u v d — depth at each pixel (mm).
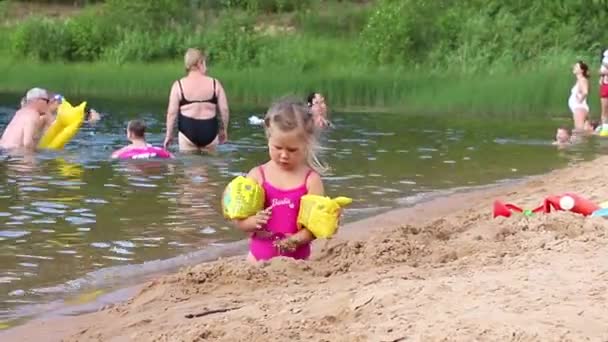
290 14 35469
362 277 4848
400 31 29625
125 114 18875
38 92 12414
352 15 34094
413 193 9391
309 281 4977
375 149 13250
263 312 4309
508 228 5910
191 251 6777
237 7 35594
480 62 27969
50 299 5504
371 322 3945
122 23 33375
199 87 12578
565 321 3756
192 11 34531
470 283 4348
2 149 12125
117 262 6441
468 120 18922
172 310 4680
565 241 5320
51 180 9820
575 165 11461
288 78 27656
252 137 14539
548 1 30328
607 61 18125
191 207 8422
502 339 3602
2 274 6074
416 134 15664
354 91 25516
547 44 28812
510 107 22797
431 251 5555
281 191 5566
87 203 8539
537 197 8289
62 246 6883
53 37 32188
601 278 4359
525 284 4289
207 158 11820
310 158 5656
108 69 30359
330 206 5539
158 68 30375
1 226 7504
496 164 11758
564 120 19297
